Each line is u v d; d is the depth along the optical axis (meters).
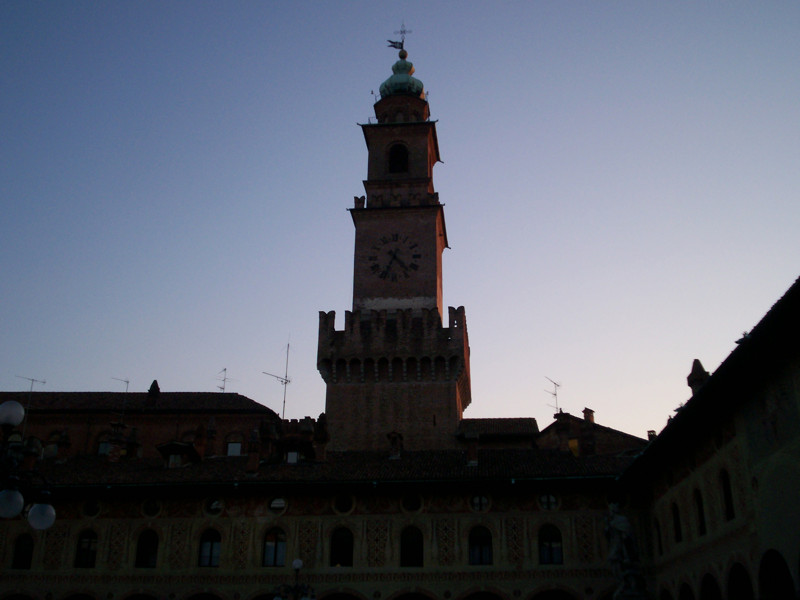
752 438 32.81
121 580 52.41
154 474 55.97
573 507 51.62
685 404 36.50
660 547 48.88
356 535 52.06
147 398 80.81
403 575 50.88
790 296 24.44
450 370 73.25
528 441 72.06
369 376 73.81
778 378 29.75
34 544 53.75
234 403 79.44
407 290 78.62
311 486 52.62
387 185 84.62
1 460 25.20
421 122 87.38
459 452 59.00
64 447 64.75
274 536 52.88
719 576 37.50
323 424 59.19
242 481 52.91
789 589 31.58
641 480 50.81
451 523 51.94
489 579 50.44
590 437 62.00
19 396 81.31
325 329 75.75
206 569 52.22
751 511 33.09
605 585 49.59
